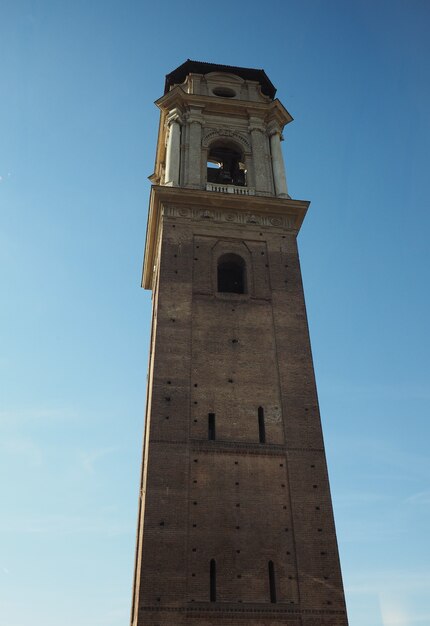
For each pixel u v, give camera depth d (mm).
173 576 31125
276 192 51406
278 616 30812
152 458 34906
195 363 39500
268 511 34094
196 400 37844
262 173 52406
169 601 30391
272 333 42000
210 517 33406
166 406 37156
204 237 46469
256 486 34906
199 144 53344
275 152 54375
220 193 48125
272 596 31469
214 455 35625
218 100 56219
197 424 36844
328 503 34750
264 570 32156
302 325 42688
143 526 32531
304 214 49406
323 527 33844
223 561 32125
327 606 31328
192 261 44812
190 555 32031
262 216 48719
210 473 34938
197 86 58812
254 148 54125
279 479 35375
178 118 54906
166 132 57812
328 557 32844
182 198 47781
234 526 33312
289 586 31812
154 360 39000
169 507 33250
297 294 44438
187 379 38562
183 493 33875
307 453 36562
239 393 38656
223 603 30828
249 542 32906
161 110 58250
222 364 39781
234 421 37375
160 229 47656
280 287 44625
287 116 57594
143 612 29906
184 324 41094
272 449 36438
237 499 34250
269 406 38344
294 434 37250
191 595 30828
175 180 50344
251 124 55875
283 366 40281
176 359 39312
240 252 46312
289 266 46094
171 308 41750
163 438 35750
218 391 38500
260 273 45250
